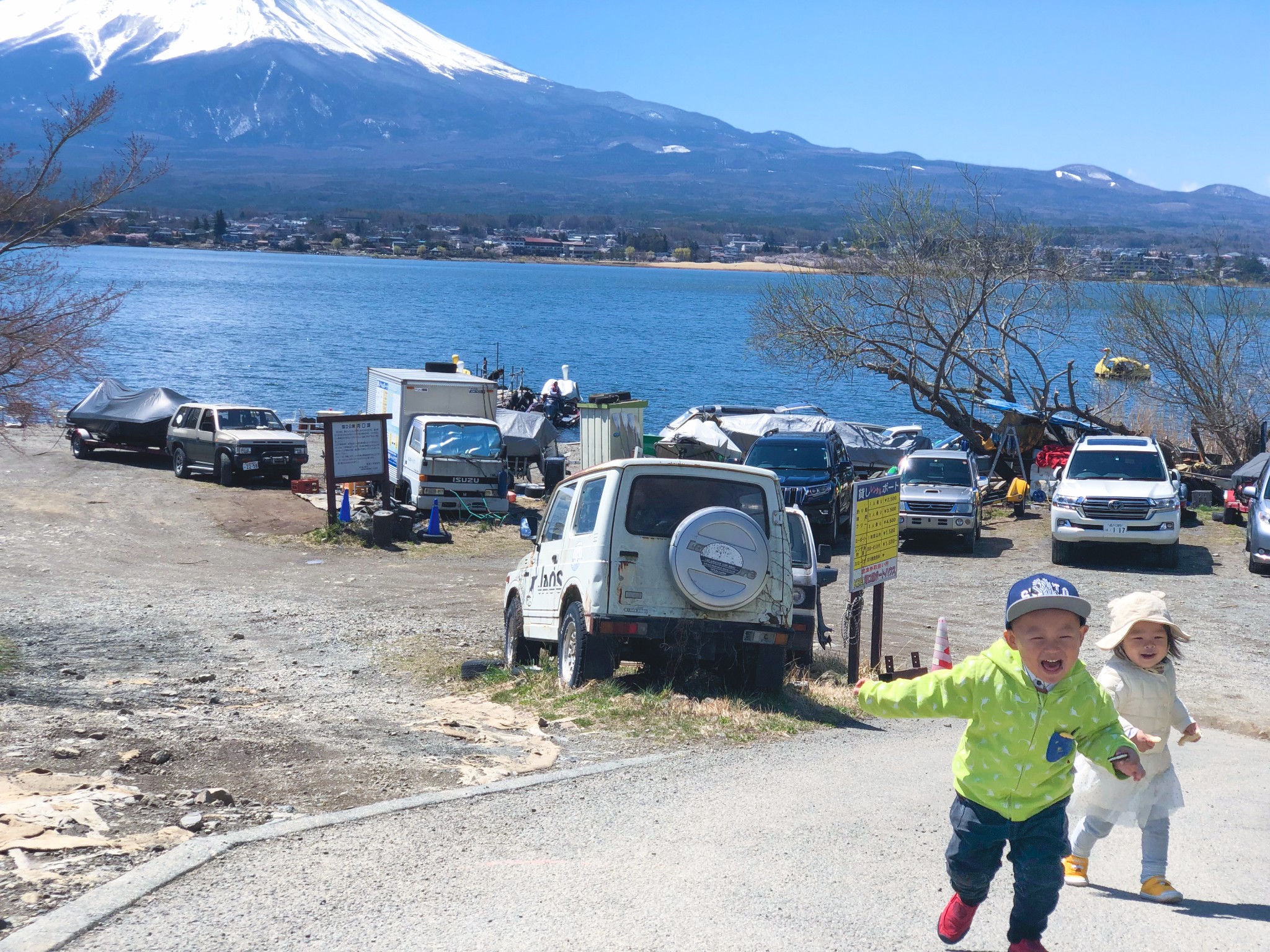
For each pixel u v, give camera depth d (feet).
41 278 46.39
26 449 107.45
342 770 23.72
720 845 18.78
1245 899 16.53
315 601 56.80
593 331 376.27
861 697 13.93
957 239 100.94
